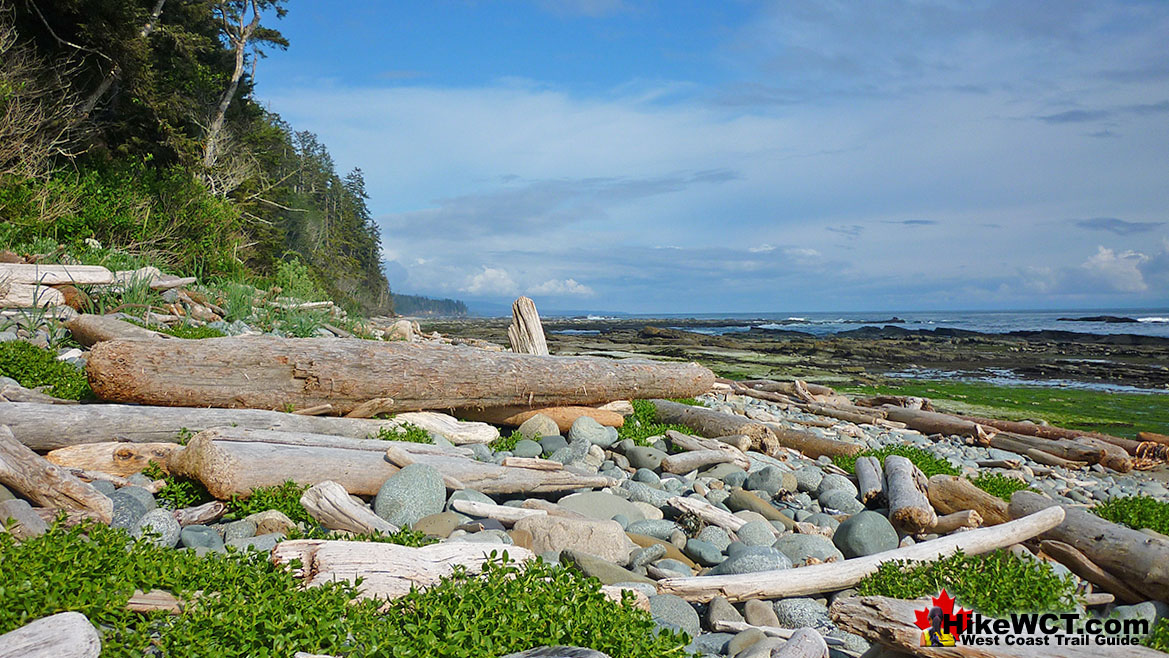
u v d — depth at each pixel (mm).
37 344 9000
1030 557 4816
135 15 20422
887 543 6188
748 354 35219
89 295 11031
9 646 2627
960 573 4723
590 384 9570
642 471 7934
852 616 3676
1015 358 35094
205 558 3838
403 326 16766
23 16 19297
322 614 3273
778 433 11086
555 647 3141
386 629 3240
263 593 3355
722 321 112188
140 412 6312
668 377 10531
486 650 3137
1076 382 25016
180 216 19203
